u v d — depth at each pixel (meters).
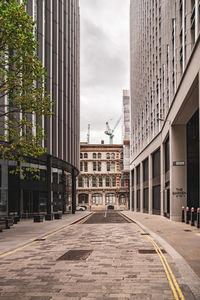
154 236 14.77
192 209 20.59
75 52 42.69
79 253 10.50
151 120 41.25
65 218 31.72
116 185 80.94
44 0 30.06
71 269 8.15
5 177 28.06
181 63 23.14
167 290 6.23
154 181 39.03
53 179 38.06
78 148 46.25
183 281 6.87
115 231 17.78
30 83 13.73
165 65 30.02
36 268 8.30
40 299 5.78
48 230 18.62
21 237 15.21
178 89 21.86
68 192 44.31
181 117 23.83
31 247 12.06
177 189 25.44
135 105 58.69
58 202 40.06
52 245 12.55
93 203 80.44
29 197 34.22
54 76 32.06
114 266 8.43
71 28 40.09
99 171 81.69
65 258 9.65
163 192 32.88
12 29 12.48
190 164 25.45
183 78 19.88
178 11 23.23
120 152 82.38
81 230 18.75
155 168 39.28
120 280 7.02
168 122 27.75
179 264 8.45
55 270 8.05
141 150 48.69
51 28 31.53
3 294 6.09
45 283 6.84
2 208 27.36
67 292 6.18
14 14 12.55
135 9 60.25
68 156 36.69
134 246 11.95
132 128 63.09
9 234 16.66
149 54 42.59
